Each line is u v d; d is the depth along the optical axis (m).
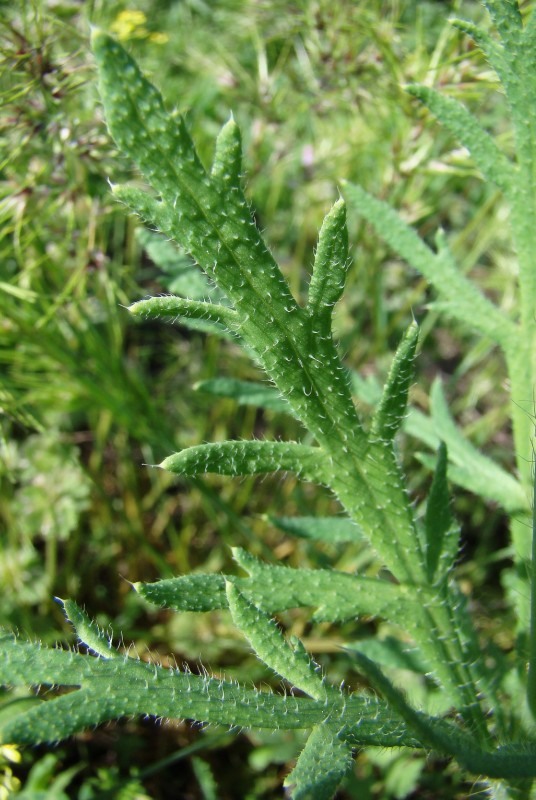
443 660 0.16
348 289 0.31
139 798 0.20
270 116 0.27
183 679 0.13
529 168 0.17
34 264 0.22
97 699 0.13
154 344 0.33
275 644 0.14
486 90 0.23
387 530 0.15
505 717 0.16
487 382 0.31
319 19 0.24
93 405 0.26
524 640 0.18
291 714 0.13
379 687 0.13
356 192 0.19
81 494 0.26
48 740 0.12
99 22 0.23
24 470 0.27
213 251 0.14
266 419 0.31
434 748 0.13
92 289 0.27
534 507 0.15
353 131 0.28
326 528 0.18
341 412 0.15
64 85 0.21
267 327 0.14
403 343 0.14
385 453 0.15
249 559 0.15
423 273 0.18
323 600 0.15
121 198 0.13
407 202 0.27
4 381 0.24
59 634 0.25
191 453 0.14
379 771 0.22
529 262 0.17
